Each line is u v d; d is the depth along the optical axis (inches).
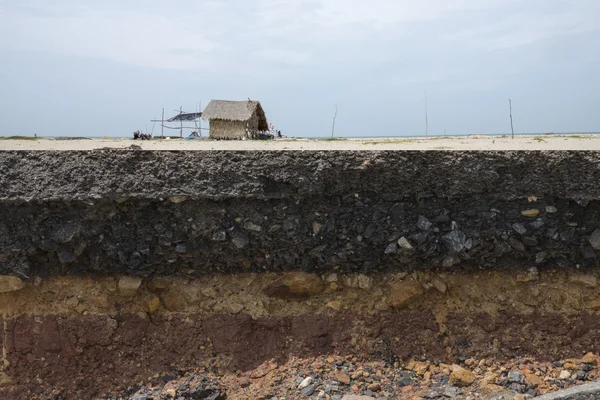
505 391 151.6
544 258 173.5
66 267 172.7
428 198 172.7
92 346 168.7
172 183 168.6
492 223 171.0
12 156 169.5
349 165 170.4
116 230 170.1
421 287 173.6
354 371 162.7
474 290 174.1
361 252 174.4
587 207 171.3
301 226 172.9
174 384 162.2
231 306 173.6
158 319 173.3
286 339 171.3
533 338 167.6
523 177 170.2
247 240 171.9
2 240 167.3
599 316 167.9
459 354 166.7
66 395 162.6
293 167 170.4
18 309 169.2
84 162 169.2
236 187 169.0
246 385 161.0
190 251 173.0
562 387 152.9
